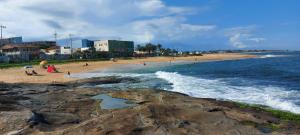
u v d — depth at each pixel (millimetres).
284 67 79125
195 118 15148
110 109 21641
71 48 168375
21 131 14695
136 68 87125
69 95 29953
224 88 36406
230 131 13680
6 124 15523
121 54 172250
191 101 22562
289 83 41250
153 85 42062
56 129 15422
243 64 100500
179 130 13430
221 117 15523
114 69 83062
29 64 106562
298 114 20109
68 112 20797
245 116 16469
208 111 16594
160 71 72000
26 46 147125
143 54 190000
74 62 119250
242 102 25734
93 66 96188
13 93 32500
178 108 16516
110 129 13367
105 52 161750
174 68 85938
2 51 146750
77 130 13812
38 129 15109
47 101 26609
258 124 15383
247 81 44844
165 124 13961
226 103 22891
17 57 131125
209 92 33125
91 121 14789
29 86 41344
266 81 44594
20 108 21078
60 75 62781
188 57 171250
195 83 42844
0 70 81500
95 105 23219
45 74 65688
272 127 15062
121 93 27875
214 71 70125
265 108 22500
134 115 14945
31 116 16562
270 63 102562
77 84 44438
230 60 138875
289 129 14883
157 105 16547
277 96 29031
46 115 18016
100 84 44750
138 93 27125
